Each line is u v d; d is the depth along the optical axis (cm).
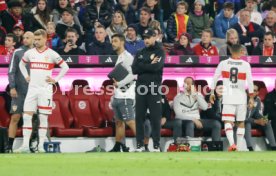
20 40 5628
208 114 5366
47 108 4781
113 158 3697
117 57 5431
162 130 5284
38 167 3262
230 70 4988
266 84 5672
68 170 3136
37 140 4978
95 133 5269
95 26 5697
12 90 4878
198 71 5616
